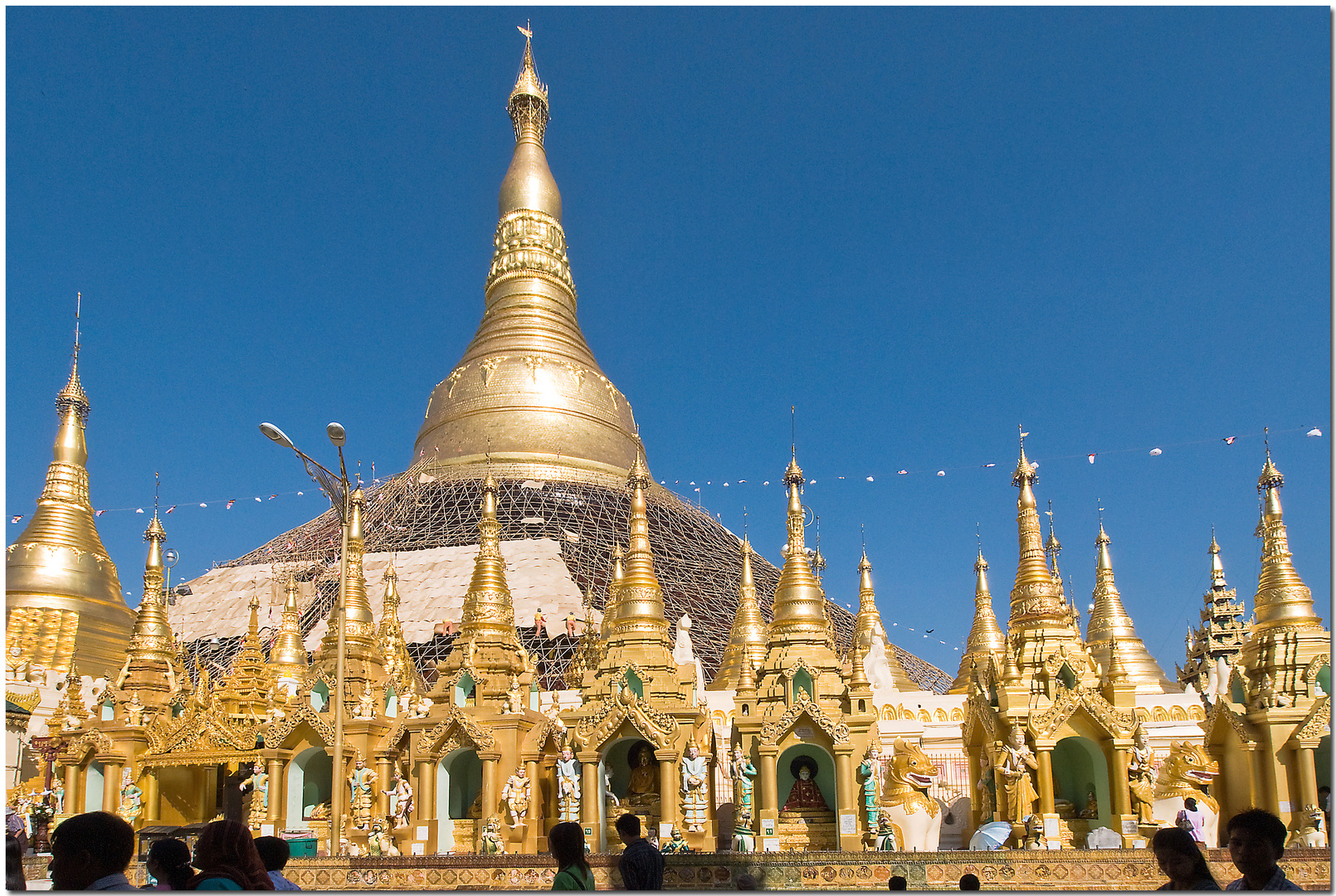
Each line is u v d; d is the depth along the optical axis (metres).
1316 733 42.34
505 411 105.25
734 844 47.16
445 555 90.25
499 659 54.56
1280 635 45.44
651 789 48.09
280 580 92.81
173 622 91.69
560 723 49.38
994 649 67.25
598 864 41.22
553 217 119.50
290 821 52.94
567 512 97.44
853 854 39.56
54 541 81.38
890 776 46.22
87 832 14.27
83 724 59.53
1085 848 41.81
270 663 67.62
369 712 53.66
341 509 42.75
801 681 47.81
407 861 40.97
